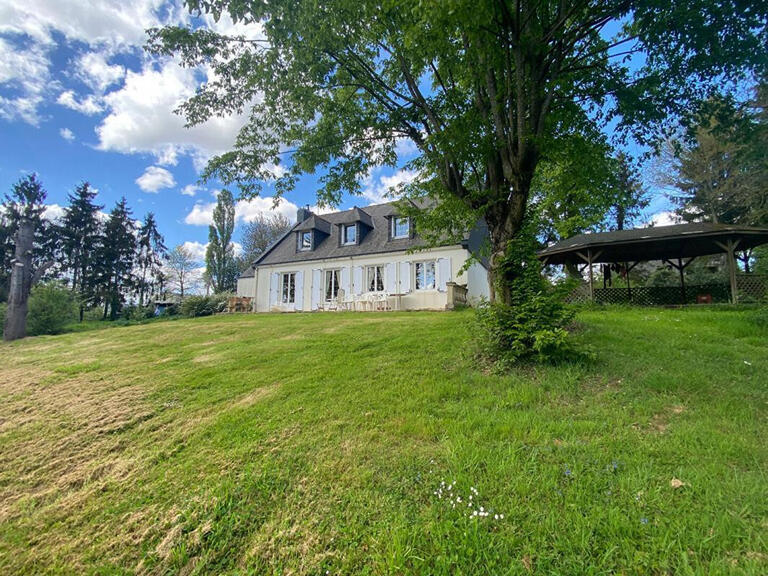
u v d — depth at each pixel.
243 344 8.16
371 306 16.92
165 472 3.08
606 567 1.71
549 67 5.54
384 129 6.92
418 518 2.18
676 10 4.85
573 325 7.17
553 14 5.66
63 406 4.80
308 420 3.79
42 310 15.62
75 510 2.72
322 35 5.36
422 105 6.27
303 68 6.00
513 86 5.34
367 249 18.59
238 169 7.02
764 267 11.32
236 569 2.04
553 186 8.46
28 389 5.64
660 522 1.94
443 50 4.86
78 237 34.25
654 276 21.39
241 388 5.03
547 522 2.01
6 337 12.16
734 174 17.95
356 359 6.04
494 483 2.41
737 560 1.68
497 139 5.39
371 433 3.37
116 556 2.24
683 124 6.33
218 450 3.35
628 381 4.18
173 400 4.78
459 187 6.18
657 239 11.79
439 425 3.39
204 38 5.59
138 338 9.94
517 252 5.44
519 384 4.29
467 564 1.80
